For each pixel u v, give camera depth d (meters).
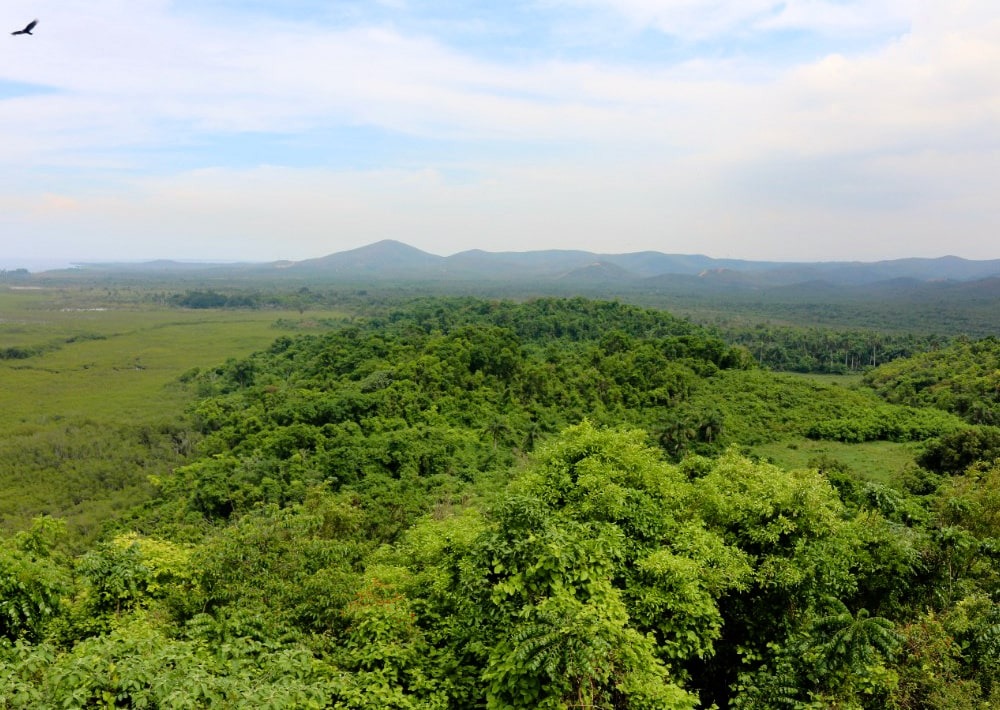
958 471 41.16
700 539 13.50
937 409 62.31
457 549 13.23
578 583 10.74
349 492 36.84
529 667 8.45
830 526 13.98
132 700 7.52
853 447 54.84
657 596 11.64
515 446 53.00
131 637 9.12
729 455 18.94
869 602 13.97
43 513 50.03
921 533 14.54
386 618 11.23
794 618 12.54
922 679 10.05
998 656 10.18
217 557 13.70
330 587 11.98
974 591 12.95
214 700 7.57
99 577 12.67
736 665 12.80
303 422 53.09
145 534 37.75
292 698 8.16
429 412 55.59
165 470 57.31
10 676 7.59
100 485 55.56
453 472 46.03
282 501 40.03
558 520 12.95
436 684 10.21
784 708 10.17
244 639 10.45
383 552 17.30
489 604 10.64
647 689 9.27
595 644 8.36
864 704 10.02
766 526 14.27
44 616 11.17
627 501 14.48
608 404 61.09
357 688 9.44
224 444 55.12
